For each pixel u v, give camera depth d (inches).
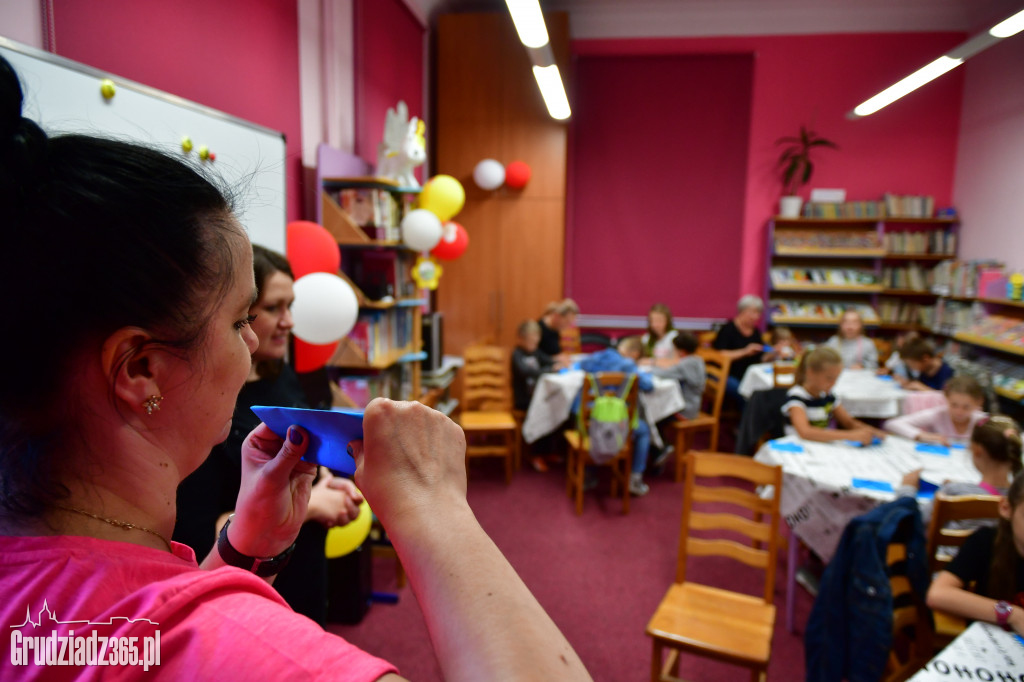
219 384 16.4
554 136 230.8
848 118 232.1
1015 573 62.1
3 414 14.2
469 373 190.1
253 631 12.8
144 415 15.4
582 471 149.1
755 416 143.5
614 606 109.7
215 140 86.0
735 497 84.7
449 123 232.4
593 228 260.8
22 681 12.5
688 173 254.8
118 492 15.3
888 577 68.5
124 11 77.2
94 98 65.7
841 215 247.9
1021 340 186.7
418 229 145.3
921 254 244.5
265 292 58.4
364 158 164.7
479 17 227.8
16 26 61.6
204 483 46.6
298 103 128.8
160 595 13.1
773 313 247.9
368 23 165.8
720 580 119.1
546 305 237.1
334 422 18.5
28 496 14.5
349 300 96.6
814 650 73.0
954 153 247.1
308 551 58.9
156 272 14.2
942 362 164.6
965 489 82.1
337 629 100.6
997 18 221.8
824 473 98.3
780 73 248.1
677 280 260.5
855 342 200.2
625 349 183.0
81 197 13.6
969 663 49.7
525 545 133.0
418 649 95.5
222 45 99.6
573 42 253.3
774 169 252.8
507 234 235.5
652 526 143.3
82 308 13.7
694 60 248.8
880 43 242.7
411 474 15.5
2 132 13.6
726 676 91.4
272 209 99.3
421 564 14.1
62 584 13.5
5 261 13.4
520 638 12.6
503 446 198.1
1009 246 215.2
